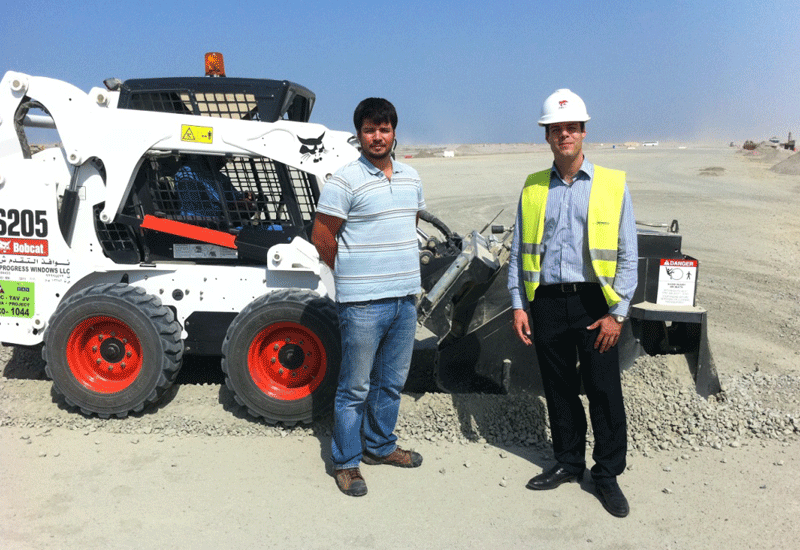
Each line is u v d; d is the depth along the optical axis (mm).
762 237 11953
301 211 4305
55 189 4219
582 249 3180
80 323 4047
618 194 3117
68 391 4109
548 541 2992
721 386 4422
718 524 3141
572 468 3461
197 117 4039
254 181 4281
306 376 4070
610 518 3184
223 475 3551
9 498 3268
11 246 4320
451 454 3820
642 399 4168
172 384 4242
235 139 4043
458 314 4395
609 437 3246
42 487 3381
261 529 3059
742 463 3734
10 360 5129
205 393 4465
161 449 3830
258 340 3992
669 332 4523
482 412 4160
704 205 16344
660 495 3391
